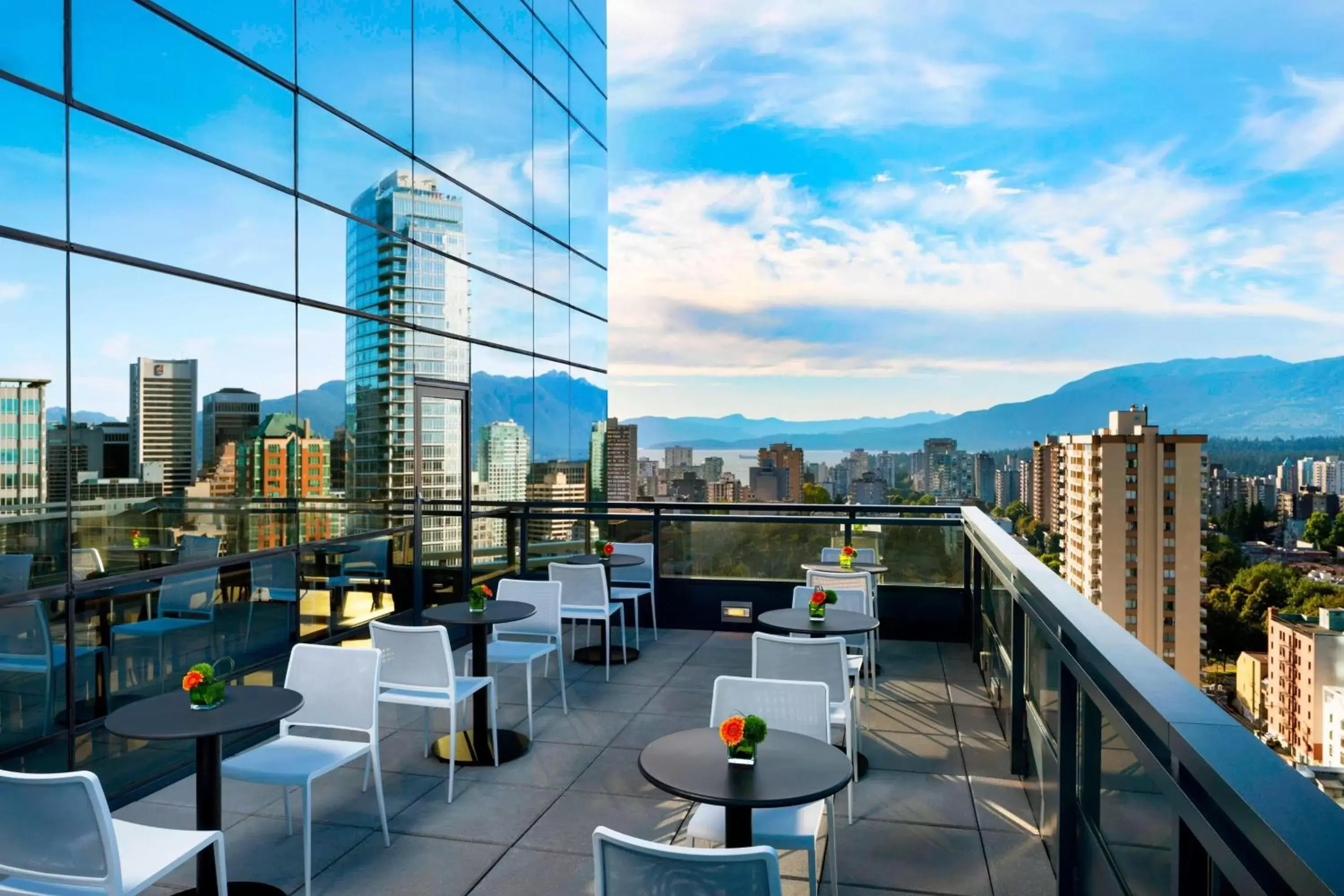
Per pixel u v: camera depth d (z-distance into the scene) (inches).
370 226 307.4
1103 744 113.6
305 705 171.9
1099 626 114.0
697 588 378.0
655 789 196.1
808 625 223.1
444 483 358.0
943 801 190.2
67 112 189.8
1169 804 78.2
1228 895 64.9
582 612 292.7
